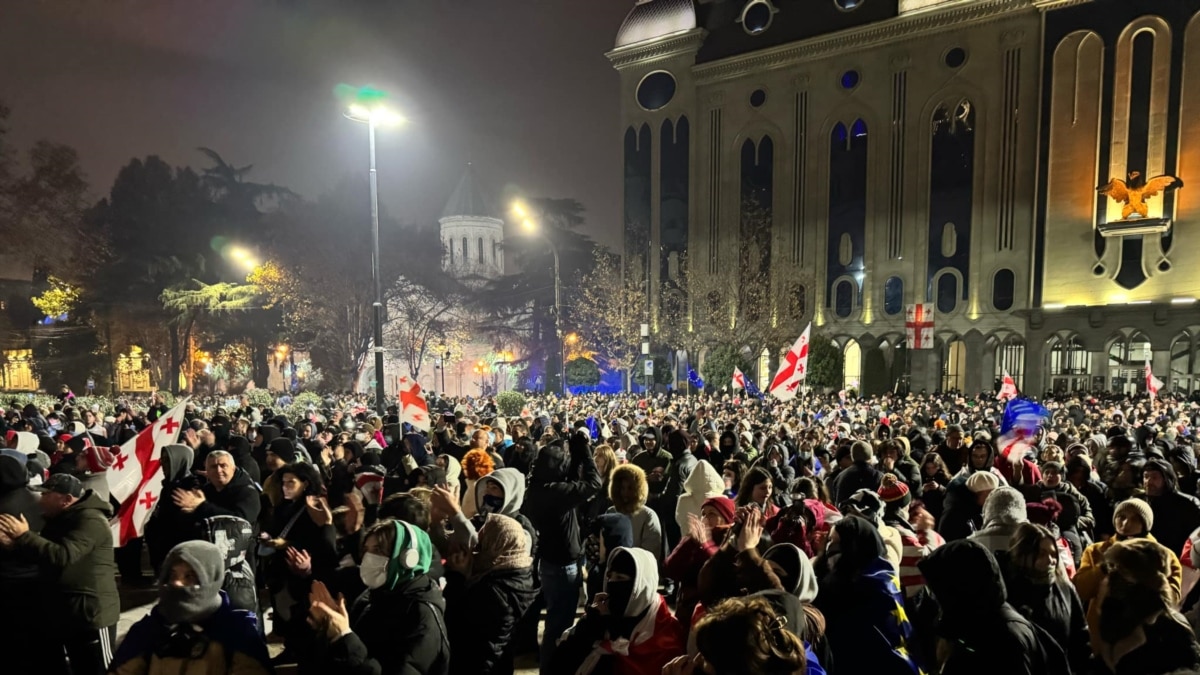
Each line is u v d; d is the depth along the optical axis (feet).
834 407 81.00
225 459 17.87
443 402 79.25
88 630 13.87
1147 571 10.19
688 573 13.47
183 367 177.78
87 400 86.69
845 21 154.20
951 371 145.18
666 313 166.61
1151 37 124.16
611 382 180.75
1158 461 20.12
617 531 17.04
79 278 162.91
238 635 10.40
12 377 216.33
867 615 10.83
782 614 8.93
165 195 168.35
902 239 148.05
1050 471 21.07
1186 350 120.06
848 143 153.69
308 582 14.19
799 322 155.22
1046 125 132.98
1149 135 124.47
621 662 10.57
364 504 18.97
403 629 10.59
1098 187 128.26
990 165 139.54
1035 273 134.51
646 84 175.83
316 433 38.75
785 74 160.25
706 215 168.14
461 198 278.67
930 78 144.97
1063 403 97.14
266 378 165.68
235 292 145.59
